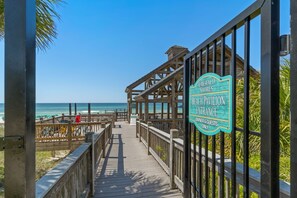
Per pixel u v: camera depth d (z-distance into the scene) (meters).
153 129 5.77
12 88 1.09
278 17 1.05
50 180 1.56
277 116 1.04
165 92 14.15
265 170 1.07
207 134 1.78
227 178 1.88
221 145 1.59
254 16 1.27
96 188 3.71
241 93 3.10
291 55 0.96
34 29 1.23
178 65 14.86
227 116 1.47
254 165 2.23
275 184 1.03
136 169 4.83
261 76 1.11
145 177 4.26
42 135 7.93
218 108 1.59
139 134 9.09
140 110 12.77
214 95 1.66
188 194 2.27
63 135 8.18
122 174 4.47
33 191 1.16
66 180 2.02
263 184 1.08
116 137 9.95
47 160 7.61
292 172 0.93
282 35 1.03
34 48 1.22
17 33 1.10
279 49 1.04
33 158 1.17
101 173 4.55
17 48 1.10
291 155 0.94
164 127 10.15
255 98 2.79
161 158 4.97
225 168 1.92
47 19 2.58
